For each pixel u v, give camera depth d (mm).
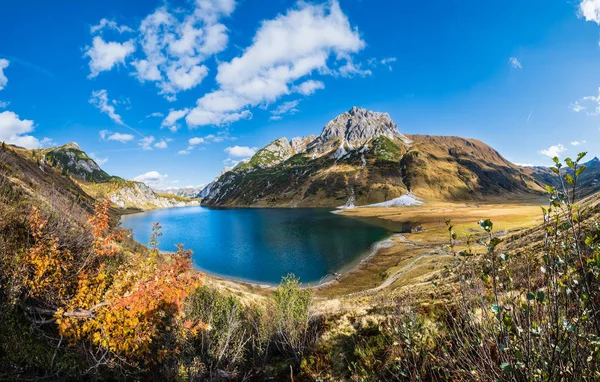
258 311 19344
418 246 71438
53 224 11375
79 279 10398
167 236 105250
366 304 17109
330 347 12117
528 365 2801
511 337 3475
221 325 15148
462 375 4238
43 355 8422
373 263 60844
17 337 8125
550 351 2674
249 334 16234
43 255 9531
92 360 9195
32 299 9586
